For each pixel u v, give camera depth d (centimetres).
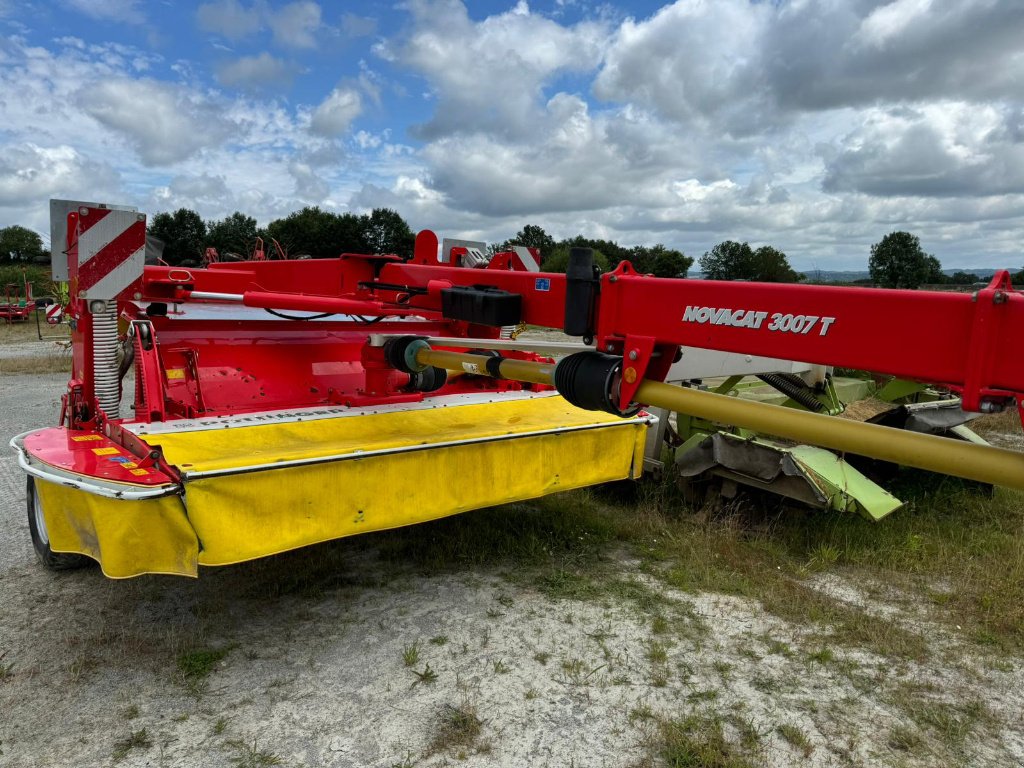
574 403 252
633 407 240
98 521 275
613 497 534
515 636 326
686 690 284
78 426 374
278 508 295
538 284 286
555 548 433
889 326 176
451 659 306
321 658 306
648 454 529
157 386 336
